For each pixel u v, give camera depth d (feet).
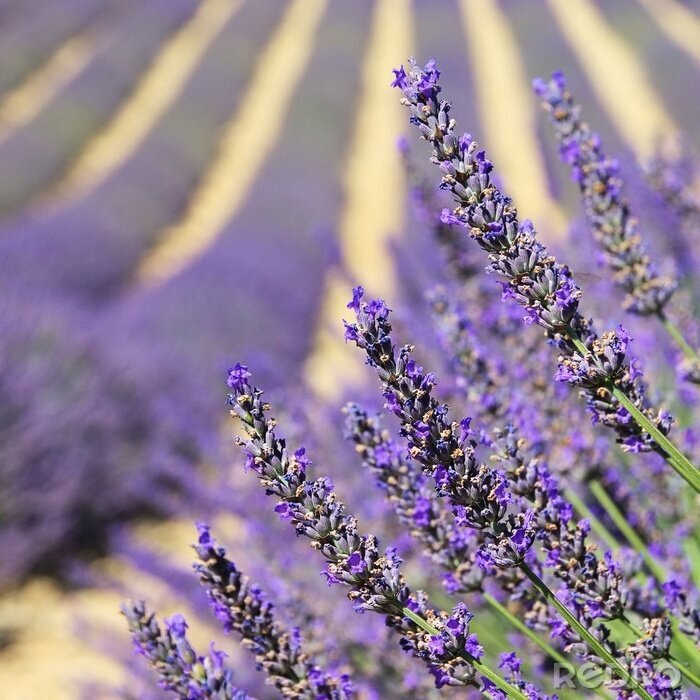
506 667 6.34
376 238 67.15
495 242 5.90
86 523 27.43
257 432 5.73
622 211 8.80
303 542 13.71
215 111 100.94
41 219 67.36
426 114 5.82
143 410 30.91
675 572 9.03
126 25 127.34
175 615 6.81
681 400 11.86
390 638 10.16
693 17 109.50
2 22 132.77
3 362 28.53
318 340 48.52
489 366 9.14
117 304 53.01
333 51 117.50
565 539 6.50
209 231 74.84
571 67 98.73
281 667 6.75
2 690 20.98
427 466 5.97
